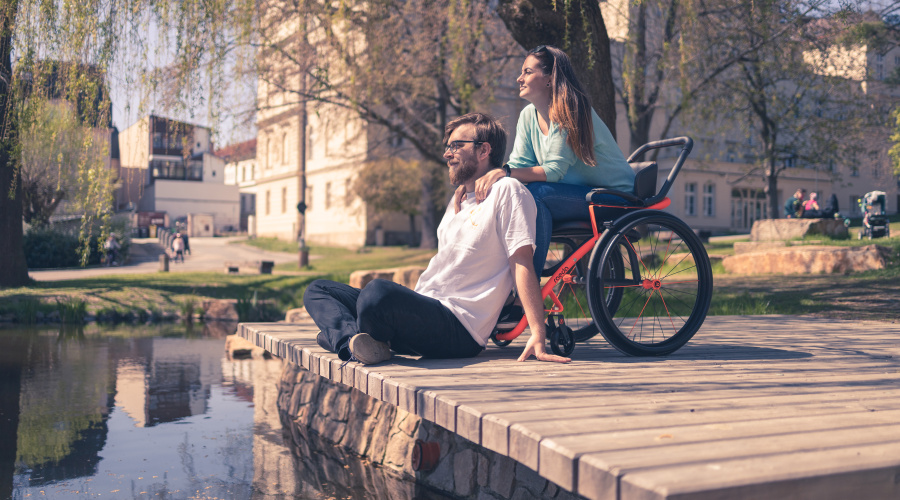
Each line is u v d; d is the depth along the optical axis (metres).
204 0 6.80
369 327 2.64
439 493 3.07
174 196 61.03
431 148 20.38
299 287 16.11
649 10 13.30
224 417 4.64
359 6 13.11
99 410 4.74
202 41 6.90
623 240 3.21
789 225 16.84
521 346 3.38
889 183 24.16
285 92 15.36
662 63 11.77
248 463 3.50
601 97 7.50
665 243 3.44
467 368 2.60
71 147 7.19
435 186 28.78
